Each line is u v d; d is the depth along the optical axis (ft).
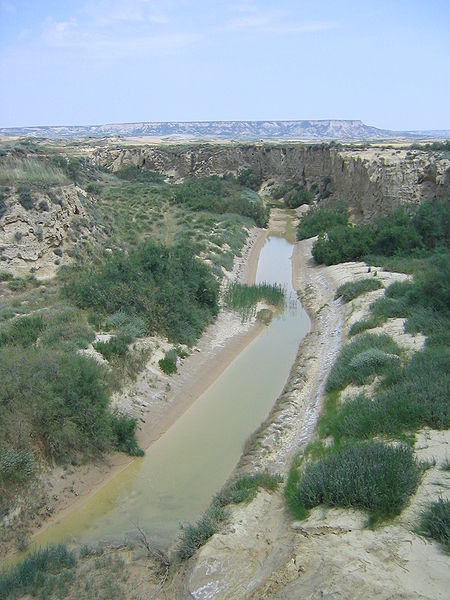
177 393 67.10
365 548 31.76
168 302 81.56
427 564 29.55
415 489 36.63
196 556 36.47
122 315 75.82
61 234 103.40
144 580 36.45
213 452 55.88
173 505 47.34
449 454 40.86
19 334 65.10
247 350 84.07
